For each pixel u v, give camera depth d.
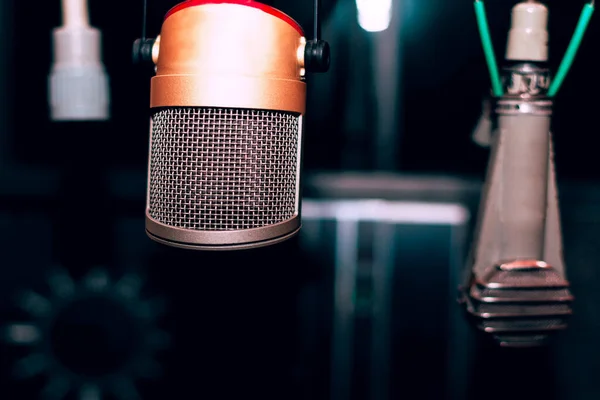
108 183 0.81
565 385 0.77
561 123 0.84
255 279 0.78
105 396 0.79
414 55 0.85
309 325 0.78
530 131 0.44
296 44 0.41
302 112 0.42
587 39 0.81
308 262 0.78
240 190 0.42
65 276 0.80
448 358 0.77
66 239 0.80
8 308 0.79
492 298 0.44
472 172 0.85
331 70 0.84
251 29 0.40
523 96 0.44
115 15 0.83
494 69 0.44
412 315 0.77
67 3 0.51
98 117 0.51
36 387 0.79
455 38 0.84
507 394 0.77
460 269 0.76
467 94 0.85
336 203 0.78
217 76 0.40
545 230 0.45
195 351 0.79
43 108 0.84
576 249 0.78
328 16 0.81
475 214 0.77
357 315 0.77
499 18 0.77
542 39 0.44
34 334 0.79
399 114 0.85
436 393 0.77
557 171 0.85
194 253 0.79
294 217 0.43
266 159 0.42
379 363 0.77
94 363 0.79
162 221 0.42
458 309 0.76
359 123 0.86
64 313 0.79
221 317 0.79
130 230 0.80
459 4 0.84
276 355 0.78
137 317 0.79
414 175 0.83
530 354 0.77
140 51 0.43
